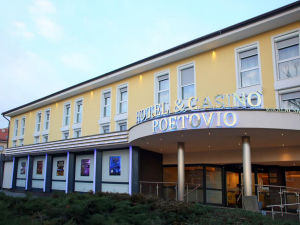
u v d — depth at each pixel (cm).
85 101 2089
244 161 1055
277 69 1191
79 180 1819
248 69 1277
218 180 1477
